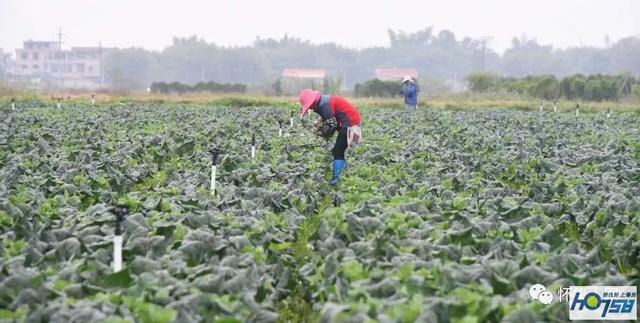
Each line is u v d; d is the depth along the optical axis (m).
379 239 13.43
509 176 23.45
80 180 20.11
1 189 18.67
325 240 14.31
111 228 14.61
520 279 11.98
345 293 11.43
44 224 14.99
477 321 10.36
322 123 22.38
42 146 26.78
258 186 21.14
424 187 19.20
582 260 13.04
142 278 11.52
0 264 12.25
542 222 16.52
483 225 15.15
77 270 12.19
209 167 23.23
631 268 14.45
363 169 22.66
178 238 14.23
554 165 25.02
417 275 11.52
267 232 15.02
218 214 16.14
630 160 26.27
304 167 23.41
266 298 12.20
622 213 17.47
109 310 10.49
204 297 10.88
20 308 10.54
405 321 10.09
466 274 11.86
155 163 24.92
